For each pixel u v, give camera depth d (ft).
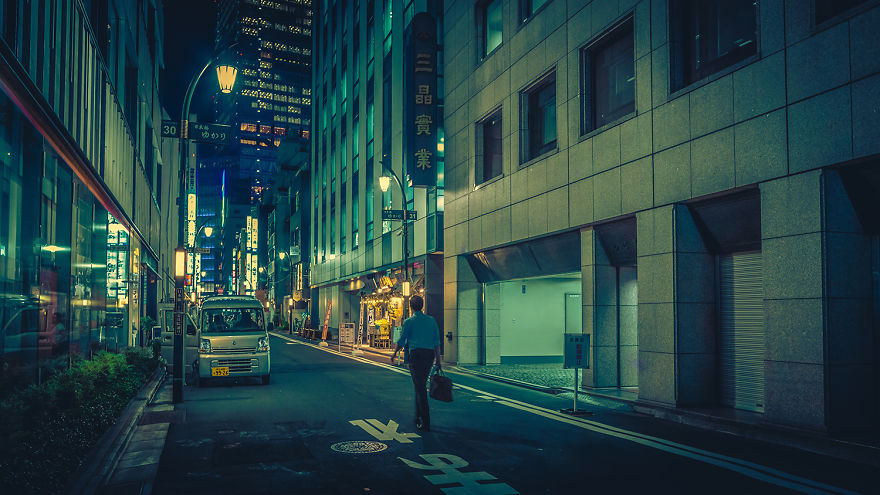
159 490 19.65
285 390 46.34
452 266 71.67
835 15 27.73
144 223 83.41
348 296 148.66
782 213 29.60
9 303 28.94
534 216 53.93
